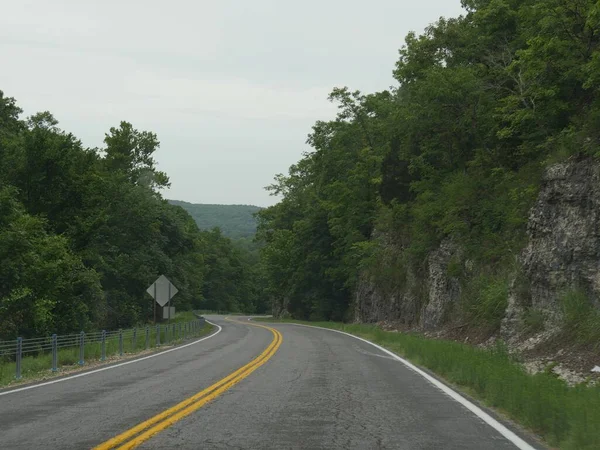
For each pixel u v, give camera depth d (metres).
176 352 27.19
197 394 13.02
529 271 23.41
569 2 25.55
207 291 165.88
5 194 32.25
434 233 39.69
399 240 50.88
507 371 12.26
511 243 29.39
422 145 42.81
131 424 9.56
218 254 169.00
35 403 12.12
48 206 42.91
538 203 23.55
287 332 45.19
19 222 34.75
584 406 8.52
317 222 76.88
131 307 56.88
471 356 16.23
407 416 10.34
